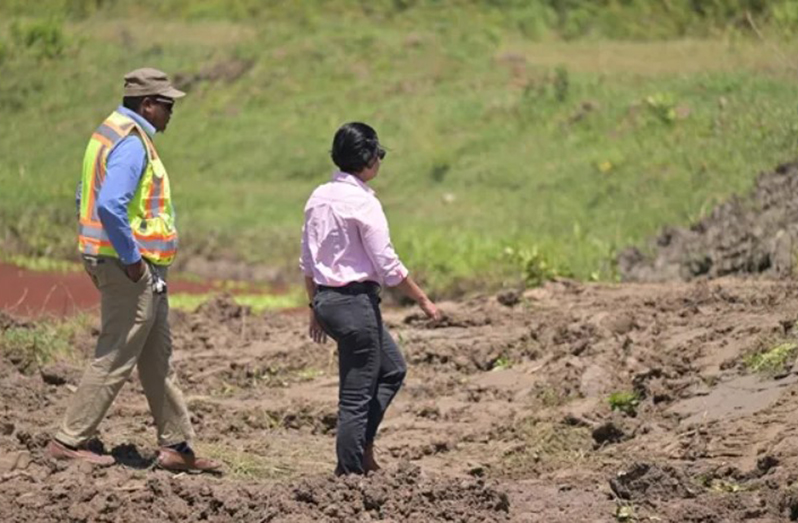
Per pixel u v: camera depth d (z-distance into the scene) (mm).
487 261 46438
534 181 60156
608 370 28016
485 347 30953
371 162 20906
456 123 67812
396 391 21406
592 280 42375
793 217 38469
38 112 73625
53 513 19562
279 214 61750
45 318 35625
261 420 27203
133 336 21703
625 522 19344
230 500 19797
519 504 20859
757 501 19688
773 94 55844
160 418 22484
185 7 84438
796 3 64812
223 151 68938
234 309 36812
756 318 29281
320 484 20062
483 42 76312
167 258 22031
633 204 53062
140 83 21656
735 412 24312
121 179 21109
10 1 84438
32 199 59719
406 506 19578
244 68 76750
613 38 75812
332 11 82000
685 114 60125
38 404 27234
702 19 74125
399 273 20500
